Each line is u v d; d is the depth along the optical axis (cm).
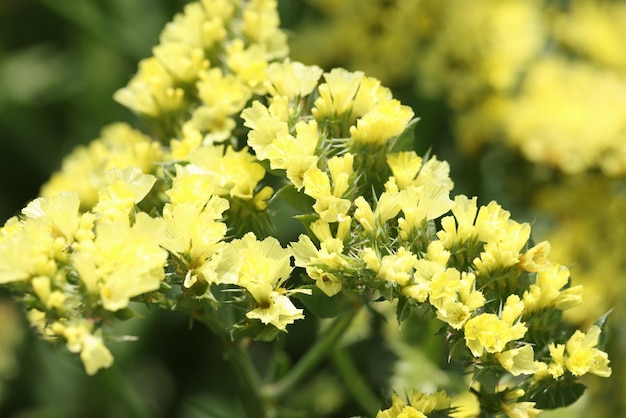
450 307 45
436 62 57
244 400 50
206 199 47
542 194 57
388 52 57
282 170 47
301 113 48
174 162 48
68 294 45
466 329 45
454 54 57
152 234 45
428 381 53
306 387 56
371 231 46
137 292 45
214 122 49
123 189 46
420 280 46
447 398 46
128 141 53
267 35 51
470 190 57
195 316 47
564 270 47
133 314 45
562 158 56
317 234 46
